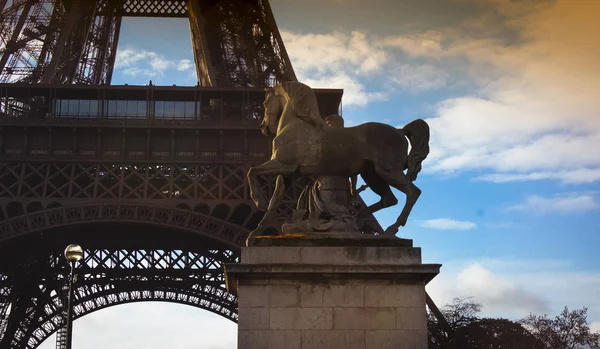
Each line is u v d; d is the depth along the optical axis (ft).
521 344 383.45
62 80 482.28
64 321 508.53
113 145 424.87
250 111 435.94
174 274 514.27
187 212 392.88
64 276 519.19
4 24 478.59
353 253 113.09
